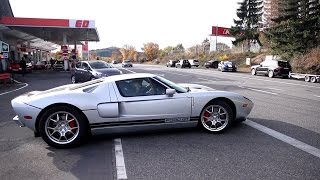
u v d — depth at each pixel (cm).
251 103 671
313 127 703
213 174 434
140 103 593
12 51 4272
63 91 597
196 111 625
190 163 477
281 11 3994
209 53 6575
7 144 585
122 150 543
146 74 647
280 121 765
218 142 582
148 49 10131
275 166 463
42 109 559
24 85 1833
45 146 573
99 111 574
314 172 441
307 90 1600
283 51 3709
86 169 458
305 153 523
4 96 1309
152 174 436
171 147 555
